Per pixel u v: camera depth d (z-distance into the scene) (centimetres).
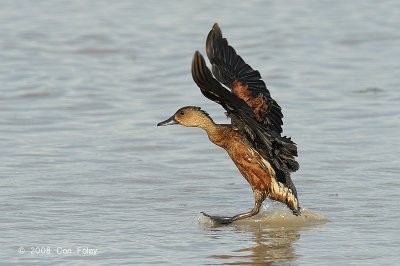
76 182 1406
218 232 1184
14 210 1258
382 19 3053
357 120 1828
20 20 3041
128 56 2542
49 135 1728
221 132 1227
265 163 1220
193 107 1236
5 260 1052
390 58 2478
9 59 2473
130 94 2098
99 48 2627
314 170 1473
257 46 2644
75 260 1054
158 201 1320
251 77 1244
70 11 3231
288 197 1227
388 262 1038
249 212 1234
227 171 1489
